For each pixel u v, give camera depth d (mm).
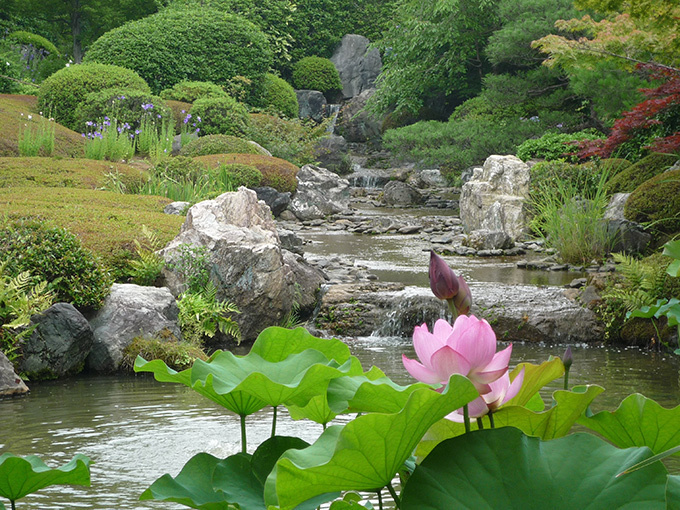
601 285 8648
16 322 6133
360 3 37875
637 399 1147
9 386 5832
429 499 913
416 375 1021
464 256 12836
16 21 34875
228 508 1133
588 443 965
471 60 29016
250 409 1267
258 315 8211
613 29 11906
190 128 22203
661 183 12047
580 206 12547
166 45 25828
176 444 4496
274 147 23328
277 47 34531
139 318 6980
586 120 22453
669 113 14586
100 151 17500
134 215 9922
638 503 870
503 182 15195
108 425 4941
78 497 3646
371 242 14422
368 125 32281
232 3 33781
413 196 22000
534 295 8867
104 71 22016
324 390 1172
